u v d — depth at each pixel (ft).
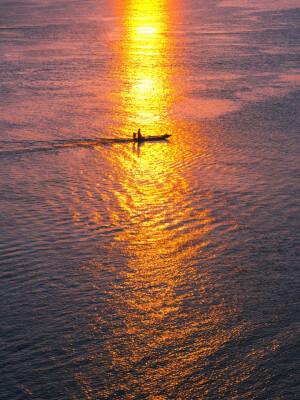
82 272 101.24
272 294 94.27
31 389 73.20
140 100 231.50
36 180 146.61
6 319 87.30
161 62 309.22
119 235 116.26
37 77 274.16
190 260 106.11
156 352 80.69
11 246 110.32
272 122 199.21
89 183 145.07
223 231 117.91
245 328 85.51
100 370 77.00
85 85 257.96
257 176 149.48
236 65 299.17
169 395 72.95
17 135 184.75
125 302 92.48
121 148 173.99
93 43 378.32
